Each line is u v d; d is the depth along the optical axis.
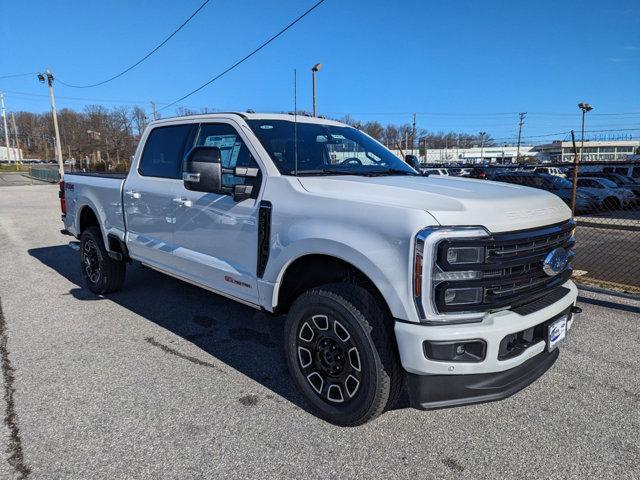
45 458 2.71
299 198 3.14
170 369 3.84
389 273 2.59
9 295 5.91
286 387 3.56
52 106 39.72
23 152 132.88
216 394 3.44
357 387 2.87
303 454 2.77
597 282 6.59
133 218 4.86
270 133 3.77
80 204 5.87
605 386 3.62
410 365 2.57
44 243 9.91
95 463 2.67
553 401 3.40
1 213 15.80
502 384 2.69
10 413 3.17
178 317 5.07
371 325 2.75
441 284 2.49
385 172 3.93
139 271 7.02
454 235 2.49
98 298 5.75
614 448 2.86
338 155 4.06
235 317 5.09
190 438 2.91
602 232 13.94
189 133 4.32
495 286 2.58
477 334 2.52
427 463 2.70
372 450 2.81
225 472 2.61
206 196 3.86
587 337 4.57
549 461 2.73
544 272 2.85
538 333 2.87
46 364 3.91
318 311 3.00
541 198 3.10
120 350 4.20
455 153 106.62
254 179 3.51
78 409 3.22
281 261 3.20
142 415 3.15
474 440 2.93
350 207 2.84
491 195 2.92
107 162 70.56
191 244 4.09
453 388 2.62
